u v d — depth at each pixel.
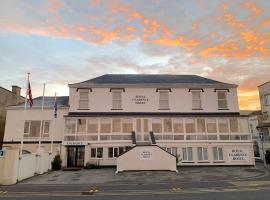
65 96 32.91
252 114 39.16
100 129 27.05
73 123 26.98
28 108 27.91
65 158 25.61
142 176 18.91
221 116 27.86
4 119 31.33
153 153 22.66
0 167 15.74
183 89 29.42
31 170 19.06
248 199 10.04
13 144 27.06
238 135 27.34
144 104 28.69
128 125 27.47
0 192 12.60
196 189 12.98
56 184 15.38
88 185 14.88
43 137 27.34
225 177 18.02
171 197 10.73
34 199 10.64
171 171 21.86
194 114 28.53
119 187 14.00
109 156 25.92
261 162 31.84
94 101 28.42
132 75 33.03
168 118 27.83
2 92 31.22
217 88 29.55
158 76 33.00
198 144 26.69
